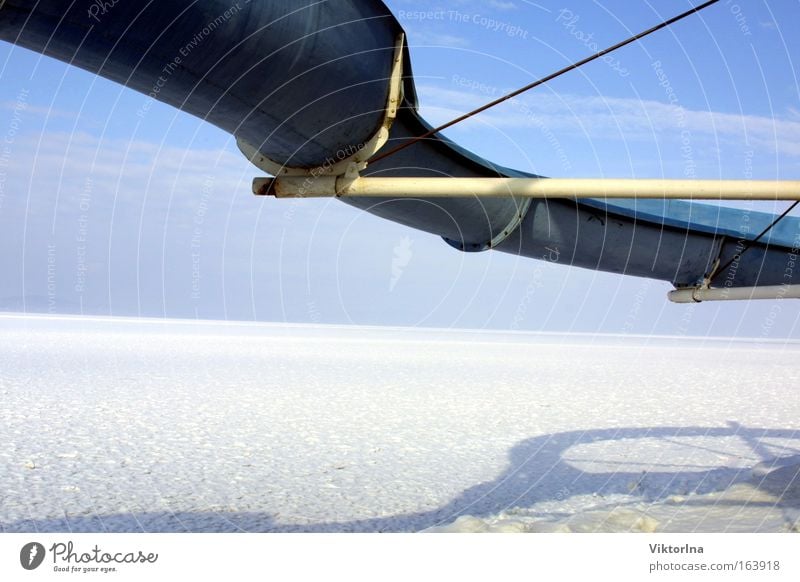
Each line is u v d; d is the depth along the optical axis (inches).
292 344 1253.1
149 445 357.7
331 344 1294.3
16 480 283.3
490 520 235.5
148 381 619.8
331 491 275.4
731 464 325.7
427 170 175.9
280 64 127.3
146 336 1395.2
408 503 259.8
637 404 535.2
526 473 308.8
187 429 402.3
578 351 1339.8
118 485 279.7
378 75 145.1
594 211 211.0
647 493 274.5
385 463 325.4
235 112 138.6
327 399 531.5
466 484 288.5
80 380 617.0
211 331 1808.6
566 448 364.5
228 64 124.3
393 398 543.8
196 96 134.0
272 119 139.9
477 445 370.6
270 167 158.4
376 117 149.8
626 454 349.7
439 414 471.2
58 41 117.1
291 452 346.6
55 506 249.3
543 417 466.3
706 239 223.1
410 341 1535.4
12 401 490.0
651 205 214.1
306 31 125.4
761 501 215.8
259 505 254.7
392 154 164.2
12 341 1099.3
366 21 137.2
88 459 324.2
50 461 318.0
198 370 722.2
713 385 689.6
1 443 353.4
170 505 253.0
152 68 124.8
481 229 203.6
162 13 112.1
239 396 538.0
